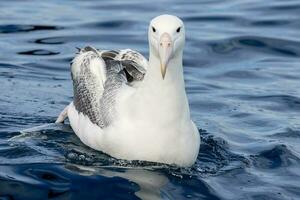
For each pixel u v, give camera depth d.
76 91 13.38
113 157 11.94
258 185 11.42
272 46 18.75
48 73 16.64
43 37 18.95
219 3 22.28
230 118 14.46
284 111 14.88
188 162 11.76
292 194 11.11
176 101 11.29
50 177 11.23
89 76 12.98
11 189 10.79
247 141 13.30
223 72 17.17
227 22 20.44
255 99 15.50
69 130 13.44
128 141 11.55
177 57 11.11
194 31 19.66
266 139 13.38
